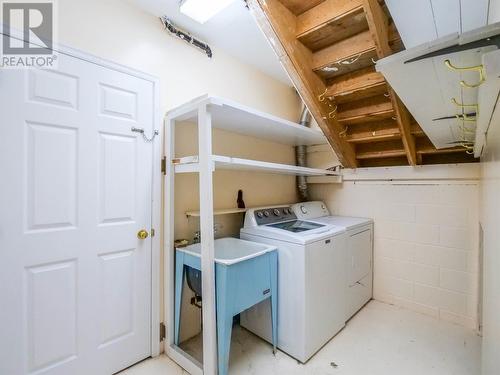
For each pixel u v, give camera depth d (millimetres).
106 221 1626
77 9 1513
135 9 1778
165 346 1890
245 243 2062
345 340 2029
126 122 1708
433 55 752
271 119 1988
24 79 1338
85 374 1535
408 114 2037
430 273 2436
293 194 3189
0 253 1273
